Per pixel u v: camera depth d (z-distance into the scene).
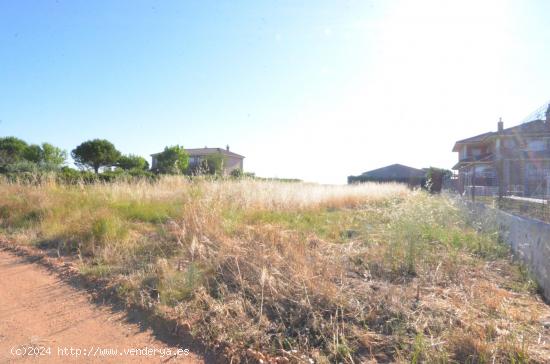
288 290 3.31
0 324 2.98
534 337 2.65
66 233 5.75
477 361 2.34
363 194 12.85
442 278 3.95
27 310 3.27
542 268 3.79
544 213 5.50
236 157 51.59
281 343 2.62
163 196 8.80
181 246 4.78
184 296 3.37
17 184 9.73
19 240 5.80
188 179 10.42
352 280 3.76
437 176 22.61
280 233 5.01
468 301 3.29
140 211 7.37
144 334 2.85
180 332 2.83
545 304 3.42
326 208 10.09
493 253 5.14
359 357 2.45
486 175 10.52
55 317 3.13
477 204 8.53
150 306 3.22
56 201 7.75
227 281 3.69
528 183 6.84
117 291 3.58
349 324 2.84
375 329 2.79
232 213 6.44
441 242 5.43
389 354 2.48
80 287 3.82
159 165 33.75
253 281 3.58
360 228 6.65
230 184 8.94
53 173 11.23
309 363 2.40
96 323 3.02
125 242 5.22
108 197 8.54
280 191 9.31
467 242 5.47
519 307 3.28
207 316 3.00
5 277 4.16
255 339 2.65
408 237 4.40
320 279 3.47
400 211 5.75
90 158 39.12
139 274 3.95
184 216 5.63
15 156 33.59
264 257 3.90
